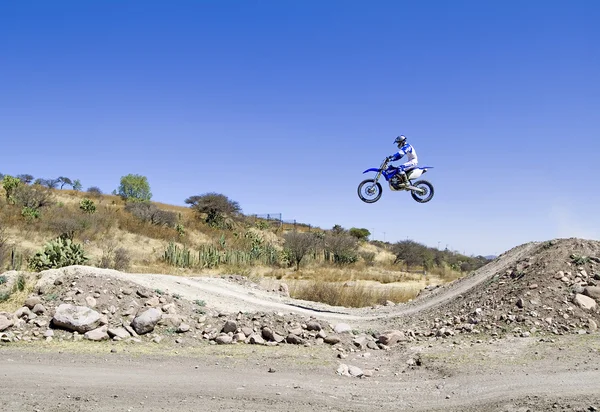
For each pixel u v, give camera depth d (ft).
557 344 34.06
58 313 35.76
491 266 62.13
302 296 71.56
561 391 23.53
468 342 37.11
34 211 107.24
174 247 102.27
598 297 41.93
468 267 174.29
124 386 24.32
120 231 118.83
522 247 61.98
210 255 106.63
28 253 78.89
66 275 42.45
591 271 45.80
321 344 37.81
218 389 24.58
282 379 27.45
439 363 31.37
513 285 46.50
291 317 42.39
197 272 94.07
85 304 38.45
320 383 27.27
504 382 26.08
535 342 35.22
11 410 20.08
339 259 139.54
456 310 47.09
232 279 71.10
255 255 121.19
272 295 65.10
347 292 73.56
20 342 33.04
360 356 35.40
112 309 38.47
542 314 40.63
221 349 34.50
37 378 24.88
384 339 39.09
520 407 21.67
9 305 38.88
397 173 42.24
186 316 40.40
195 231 140.67
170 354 32.30
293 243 123.65
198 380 26.21
